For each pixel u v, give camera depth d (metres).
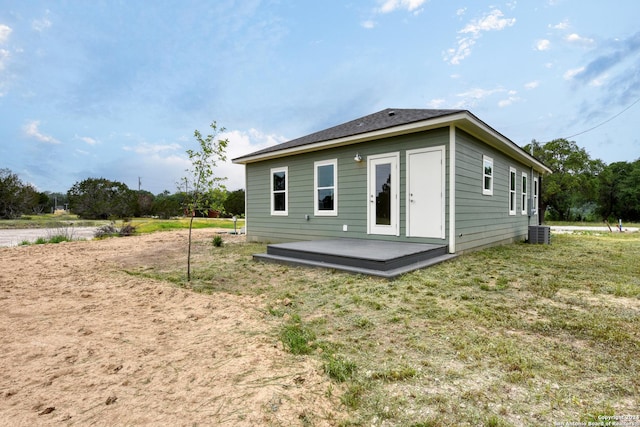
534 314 3.19
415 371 2.12
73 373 2.04
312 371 2.09
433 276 4.79
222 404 1.70
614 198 29.72
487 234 8.05
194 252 8.34
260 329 2.86
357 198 7.87
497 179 8.73
